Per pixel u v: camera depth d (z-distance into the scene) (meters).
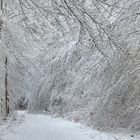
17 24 12.45
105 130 14.38
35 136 13.59
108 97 14.29
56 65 27.89
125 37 13.18
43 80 30.67
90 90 18.08
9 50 16.05
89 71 17.17
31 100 33.72
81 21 8.53
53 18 9.27
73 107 22.78
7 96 23.02
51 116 25.83
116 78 14.24
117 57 13.48
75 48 23.02
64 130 15.48
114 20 13.70
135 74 13.01
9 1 10.21
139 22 13.53
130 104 13.64
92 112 17.41
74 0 8.34
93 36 9.02
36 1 8.85
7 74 20.16
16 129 16.28
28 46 16.59
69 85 25.62
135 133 13.24
